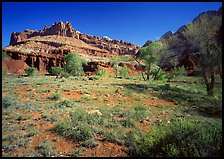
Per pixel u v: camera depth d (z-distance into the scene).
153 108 12.60
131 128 8.37
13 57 90.62
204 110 12.60
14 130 7.99
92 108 11.48
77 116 9.36
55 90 17.22
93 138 7.09
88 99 14.30
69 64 45.72
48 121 9.11
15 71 76.69
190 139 5.41
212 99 16.23
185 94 18.44
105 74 47.19
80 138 7.10
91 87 19.50
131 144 6.53
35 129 8.05
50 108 11.38
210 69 18.73
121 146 6.62
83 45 192.62
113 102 13.91
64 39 192.88
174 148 5.07
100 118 9.34
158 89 20.77
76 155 6.01
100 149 6.43
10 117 9.53
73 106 11.84
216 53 17.45
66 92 16.73
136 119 9.52
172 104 14.26
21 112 10.49
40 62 93.94
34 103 12.43
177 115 10.79
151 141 5.77
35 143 6.88
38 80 25.69
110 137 7.19
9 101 12.02
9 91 16.33
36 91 16.59
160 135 5.94
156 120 9.56
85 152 6.23
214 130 5.84
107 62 100.62
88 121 8.77
